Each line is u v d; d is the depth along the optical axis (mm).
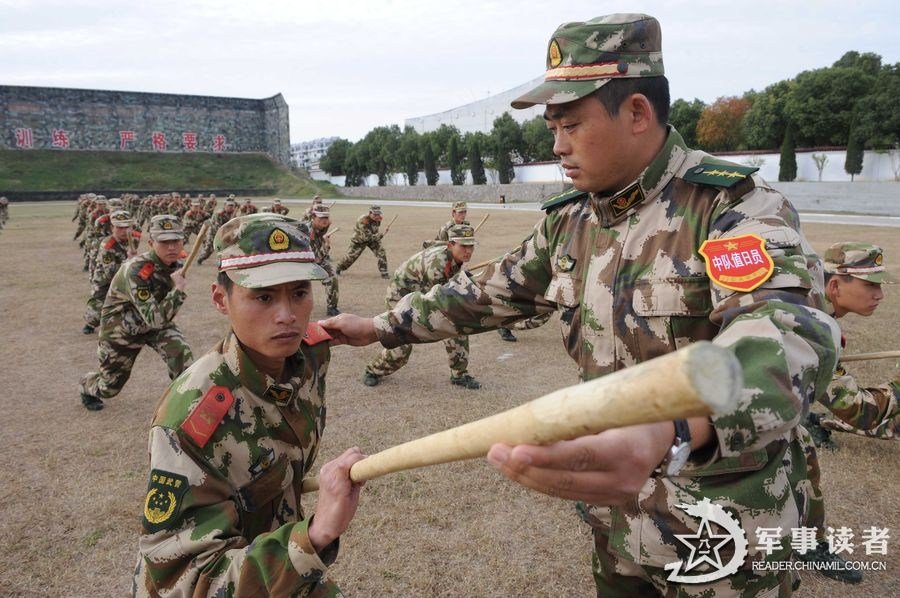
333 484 1409
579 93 1641
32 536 3744
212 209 22875
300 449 1839
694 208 1693
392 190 58281
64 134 57281
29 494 4219
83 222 18375
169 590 1517
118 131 59375
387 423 5391
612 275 1812
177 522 1524
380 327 2291
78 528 3832
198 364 1723
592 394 756
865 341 7531
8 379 6699
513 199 46938
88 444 5031
